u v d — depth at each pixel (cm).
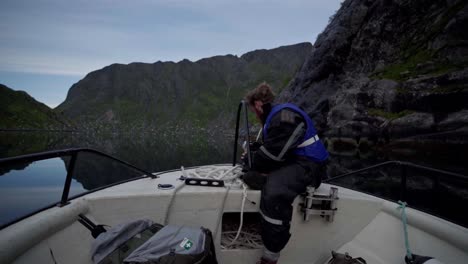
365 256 226
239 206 226
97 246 164
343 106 3058
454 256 181
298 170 209
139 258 151
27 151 4616
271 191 200
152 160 3747
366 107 2795
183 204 217
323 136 3566
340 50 3841
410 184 1277
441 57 2481
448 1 2777
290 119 205
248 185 237
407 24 3186
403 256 209
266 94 233
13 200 1616
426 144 2127
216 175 263
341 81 3759
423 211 222
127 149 6084
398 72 2742
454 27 2492
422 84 2292
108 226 199
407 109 2362
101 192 215
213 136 17288
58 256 164
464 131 1861
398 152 2345
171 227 183
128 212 209
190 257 158
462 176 189
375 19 3509
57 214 174
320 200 235
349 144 2895
